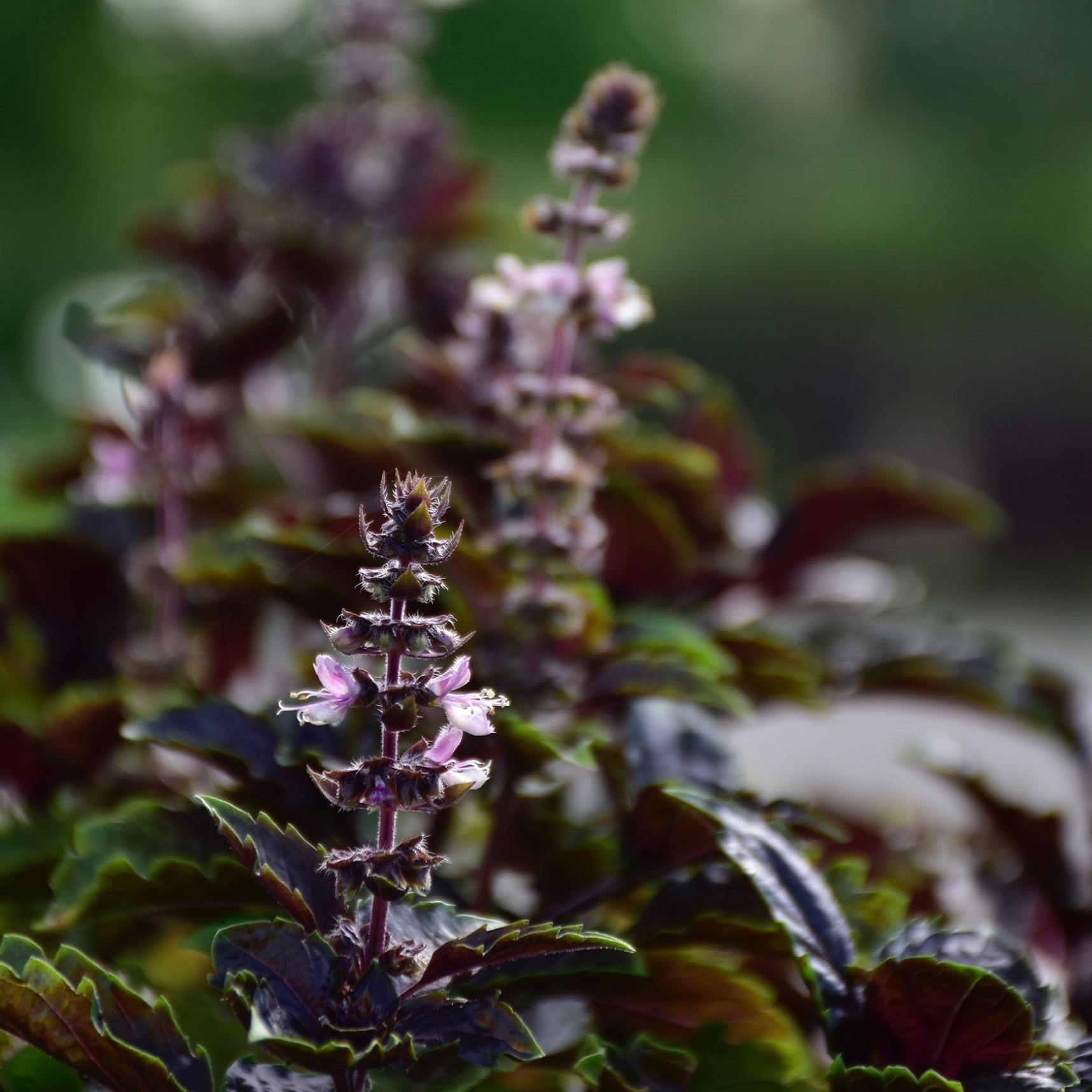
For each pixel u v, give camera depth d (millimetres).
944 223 8945
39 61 8484
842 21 9164
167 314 1608
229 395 1403
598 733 1228
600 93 1246
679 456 1316
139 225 1680
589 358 1352
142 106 8891
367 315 1757
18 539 1328
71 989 1133
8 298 8578
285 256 1608
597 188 1251
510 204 7582
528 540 1240
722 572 1341
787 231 9305
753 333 9406
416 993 1135
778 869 1184
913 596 1395
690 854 1215
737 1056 1187
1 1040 1182
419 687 1123
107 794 1292
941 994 1159
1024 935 1288
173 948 1265
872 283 9086
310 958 1131
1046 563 7691
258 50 8695
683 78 8859
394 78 1795
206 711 1217
